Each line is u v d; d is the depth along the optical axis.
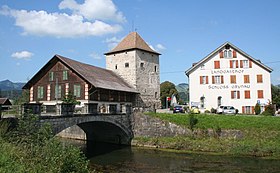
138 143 29.64
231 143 25.48
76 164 11.66
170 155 24.19
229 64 40.66
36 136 13.14
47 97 38.16
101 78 37.97
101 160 22.64
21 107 16.02
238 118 28.39
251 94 39.66
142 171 18.97
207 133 27.78
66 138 37.03
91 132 33.84
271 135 25.73
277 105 47.12
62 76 37.06
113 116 27.59
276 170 18.70
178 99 73.62
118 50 45.69
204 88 41.12
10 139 12.40
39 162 10.70
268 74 39.34
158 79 48.91
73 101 30.20
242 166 19.88
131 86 43.59
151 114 30.48
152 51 47.47
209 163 20.97
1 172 8.62
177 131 28.89
